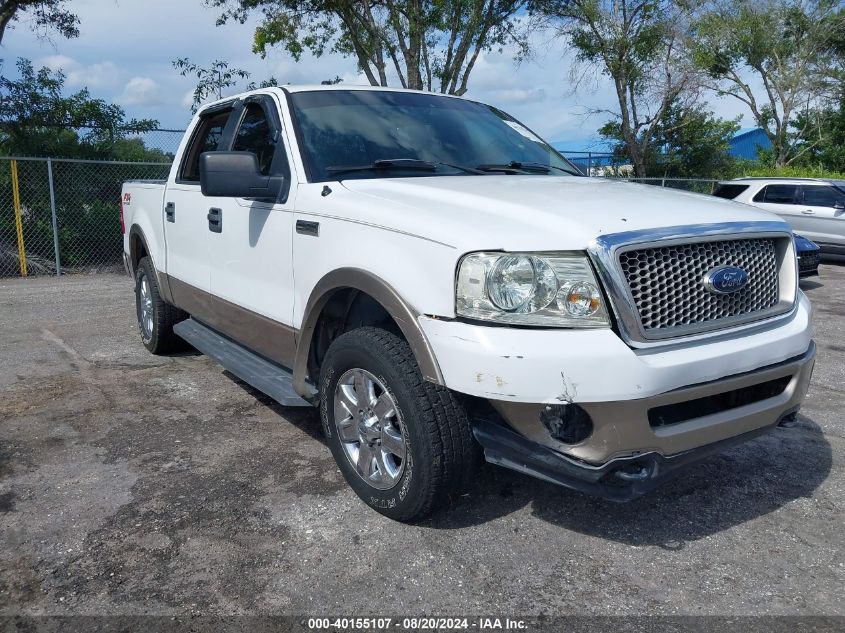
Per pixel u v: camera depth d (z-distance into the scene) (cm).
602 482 277
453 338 277
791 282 329
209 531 322
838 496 364
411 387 299
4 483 369
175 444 421
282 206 381
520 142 462
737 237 302
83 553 304
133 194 621
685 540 321
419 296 291
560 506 348
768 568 299
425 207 313
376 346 312
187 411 477
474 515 339
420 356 288
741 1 3020
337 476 379
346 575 289
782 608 272
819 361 646
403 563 298
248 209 413
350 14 1647
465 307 278
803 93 3114
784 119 3173
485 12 1677
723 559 306
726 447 303
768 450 423
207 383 538
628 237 273
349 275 321
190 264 500
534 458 280
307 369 373
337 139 398
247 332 435
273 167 399
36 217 1234
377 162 383
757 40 3034
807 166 3247
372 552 306
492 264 272
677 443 281
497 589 282
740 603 275
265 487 365
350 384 341
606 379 263
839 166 3291
